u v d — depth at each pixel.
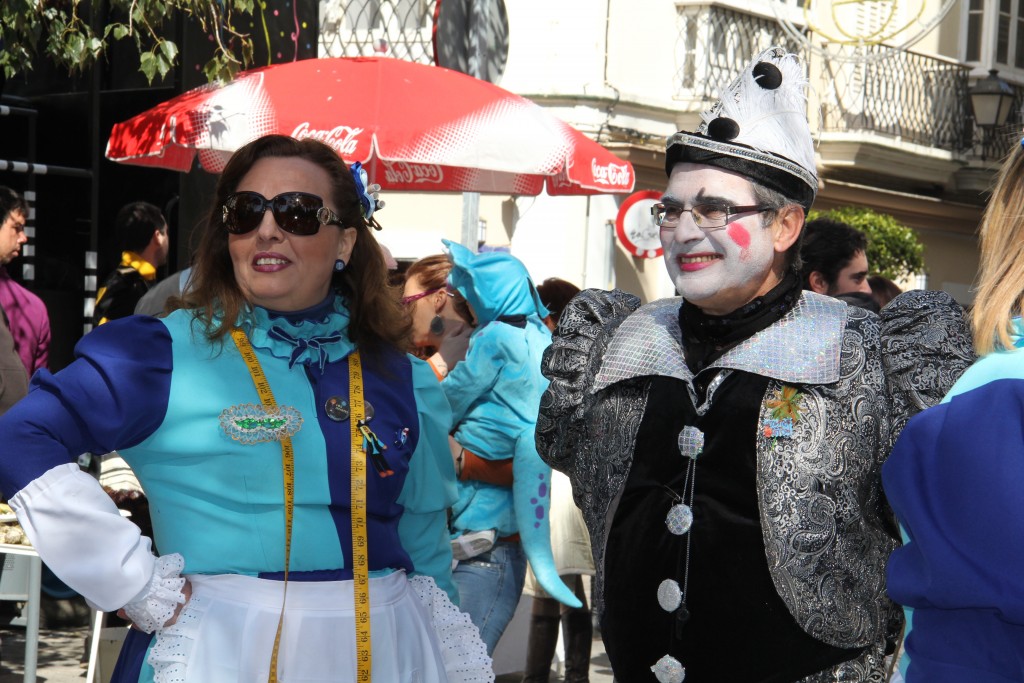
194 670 2.43
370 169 6.29
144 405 2.49
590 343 2.95
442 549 2.90
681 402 2.64
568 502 5.30
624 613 2.67
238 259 2.61
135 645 2.53
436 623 2.81
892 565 2.02
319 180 2.67
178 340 2.58
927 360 2.55
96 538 2.39
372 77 5.24
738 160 2.59
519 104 5.40
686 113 13.41
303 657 2.48
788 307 2.67
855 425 2.53
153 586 2.42
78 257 7.56
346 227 2.71
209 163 6.21
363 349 2.76
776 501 2.49
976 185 16.94
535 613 5.36
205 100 5.26
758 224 2.60
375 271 2.82
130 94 7.58
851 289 5.58
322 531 2.54
